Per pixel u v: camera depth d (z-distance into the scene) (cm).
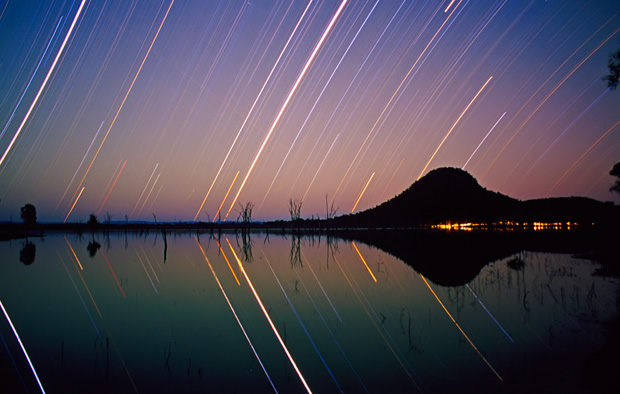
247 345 802
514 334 805
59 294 1362
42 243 4444
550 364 645
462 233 5959
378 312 1039
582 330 801
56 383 632
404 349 756
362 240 4634
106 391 605
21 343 829
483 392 570
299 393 591
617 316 885
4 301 1252
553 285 1287
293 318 1003
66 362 720
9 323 988
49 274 1845
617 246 2320
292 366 691
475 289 1288
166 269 2003
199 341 833
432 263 2072
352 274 1725
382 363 692
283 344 805
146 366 699
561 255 2250
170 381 636
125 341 838
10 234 6825
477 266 1880
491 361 677
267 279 1638
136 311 1103
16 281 1647
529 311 973
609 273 1500
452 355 714
